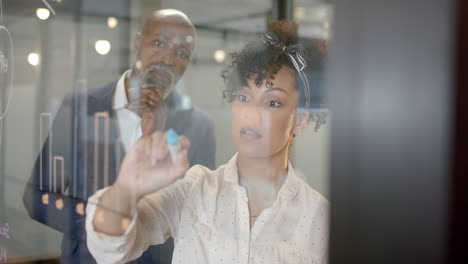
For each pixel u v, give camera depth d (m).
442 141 0.49
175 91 1.24
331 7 0.61
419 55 0.50
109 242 1.26
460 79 0.48
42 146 1.60
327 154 0.66
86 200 1.36
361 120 0.55
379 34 0.53
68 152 1.47
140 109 1.28
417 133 0.50
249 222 1.10
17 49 1.77
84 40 1.46
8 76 1.81
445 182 0.48
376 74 0.54
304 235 0.98
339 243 0.59
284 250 1.01
